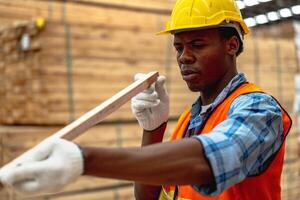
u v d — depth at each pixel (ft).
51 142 3.00
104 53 14.69
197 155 3.43
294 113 20.80
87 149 3.10
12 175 2.83
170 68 16.40
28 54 14.01
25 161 2.95
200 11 4.59
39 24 13.35
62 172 2.89
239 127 3.77
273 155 4.30
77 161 2.97
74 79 14.06
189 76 4.72
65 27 13.87
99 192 15.11
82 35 14.19
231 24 4.69
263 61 19.31
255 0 31.24
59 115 13.87
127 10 15.99
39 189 2.87
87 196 14.84
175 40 4.77
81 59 14.17
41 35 13.48
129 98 4.19
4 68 15.10
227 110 4.66
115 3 16.10
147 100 5.33
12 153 13.58
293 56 20.79
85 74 14.26
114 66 14.93
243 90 4.68
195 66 4.67
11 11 14.57
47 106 13.66
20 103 14.57
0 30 15.02
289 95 20.57
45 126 14.55
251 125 3.86
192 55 4.67
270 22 35.96
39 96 13.78
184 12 4.65
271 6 32.63
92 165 3.10
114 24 14.92
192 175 3.40
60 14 13.83
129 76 15.26
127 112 15.62
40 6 13.84
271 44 19.70
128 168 3.22
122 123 15.60
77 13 14.12
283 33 21.62
